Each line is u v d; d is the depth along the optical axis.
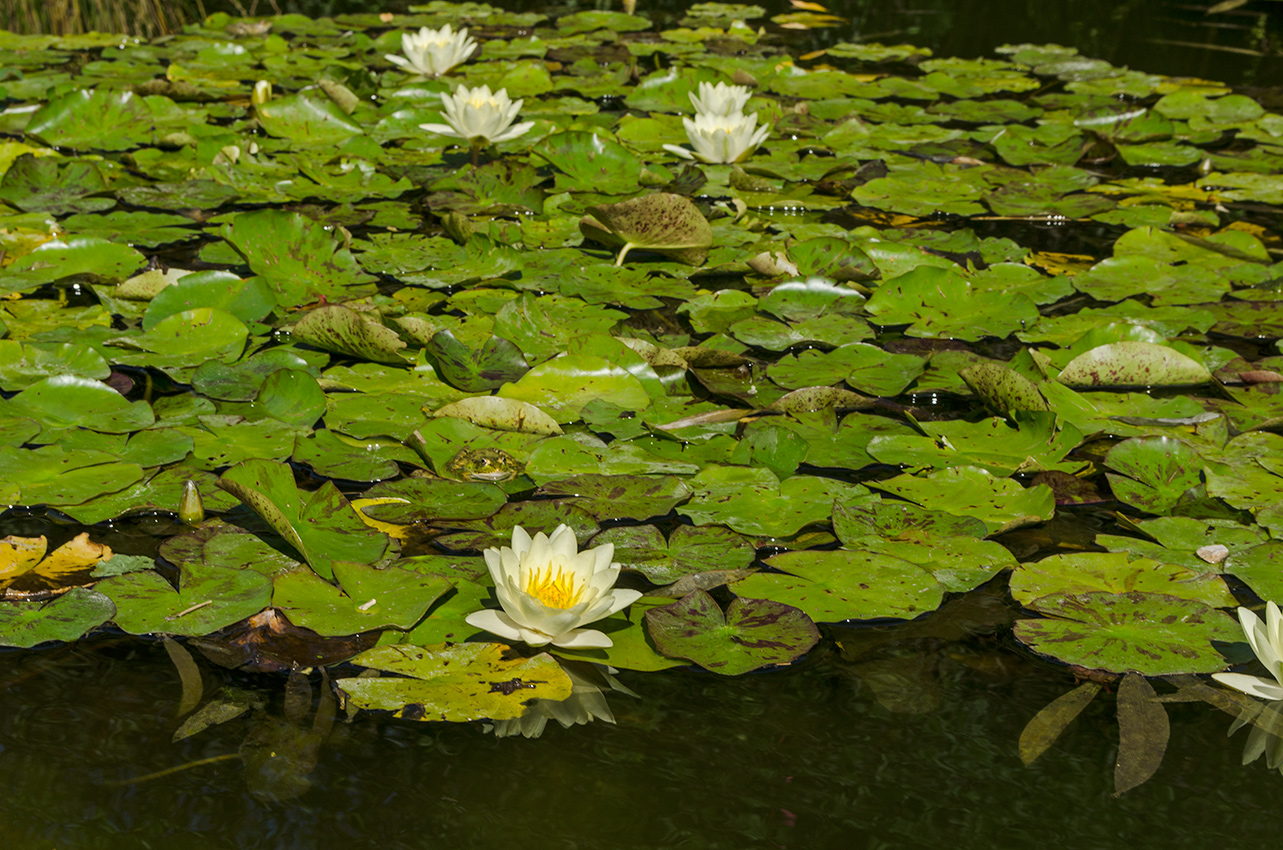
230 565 1.28
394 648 1.17
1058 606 1.27
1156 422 1.74
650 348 1.86
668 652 1.16
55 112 3.20
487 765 1.03
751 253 2.44
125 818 0.95
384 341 1.81
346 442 1.60
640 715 1.10
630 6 5.16
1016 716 1.11
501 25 5.07
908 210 2.77
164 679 1.12
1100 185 3.04
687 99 3.81
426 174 2.99
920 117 3.71
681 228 2.29
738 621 1.23
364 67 3.95
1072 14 5.69
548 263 2.37
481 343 1.92
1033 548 1.42
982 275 2.34
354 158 3.01
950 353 1.97
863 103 3.86
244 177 2.87
